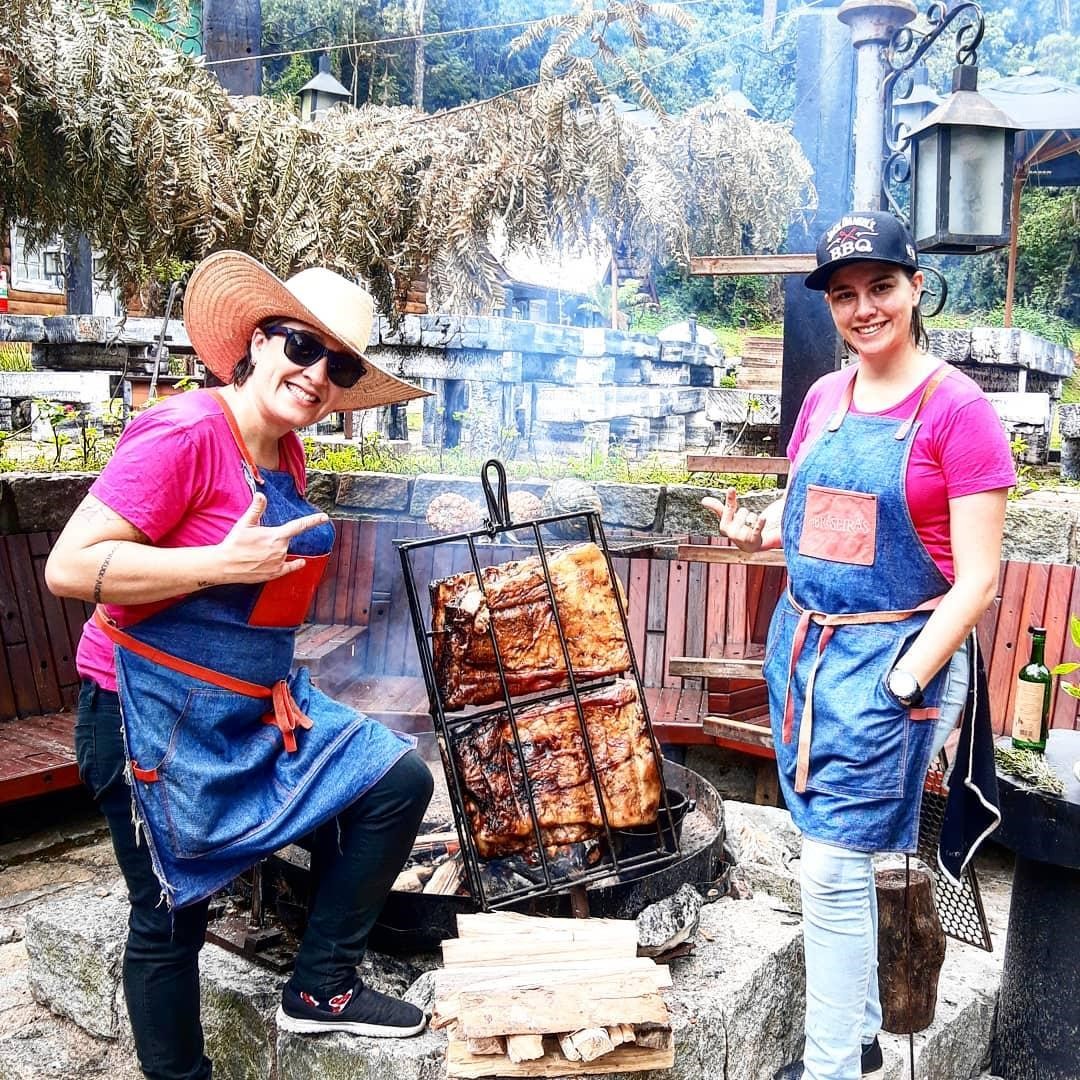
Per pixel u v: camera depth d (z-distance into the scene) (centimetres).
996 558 199
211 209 370
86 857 415
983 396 200
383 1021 222
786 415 434
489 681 250
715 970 248
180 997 212
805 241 430
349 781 212
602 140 391
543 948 226
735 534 257
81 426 629
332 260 392
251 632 204
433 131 420
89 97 346
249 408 206
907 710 203
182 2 423
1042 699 279
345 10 2611
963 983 290
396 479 538
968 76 367
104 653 203
